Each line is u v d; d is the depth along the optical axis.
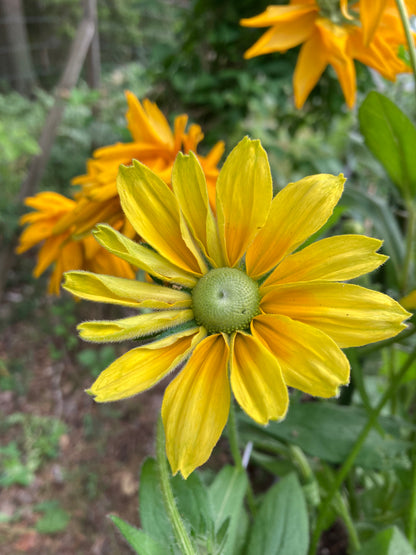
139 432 0.47
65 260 0.17
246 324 0.12
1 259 0.58
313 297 0.11
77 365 0.53
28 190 0.59
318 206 0.11
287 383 0.10
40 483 0.44
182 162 0.12
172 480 0.15
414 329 0.15
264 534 0.17
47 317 0.59
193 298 0.12
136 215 0.12
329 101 0.47
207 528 0.14
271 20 0.18
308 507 0.22
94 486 0.43
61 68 0.99
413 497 0.16
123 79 0.83
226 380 0.11
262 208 0.11
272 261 0.12
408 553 0.15
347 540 0.30
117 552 0.38
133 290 0.11
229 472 0.17
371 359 0.25
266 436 0.21
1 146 0.59
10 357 0.54
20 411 0.49
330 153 0.50
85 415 0.49
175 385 0.11
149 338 0.12
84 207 0.16
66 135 0.71
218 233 0.12
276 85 0.47
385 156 0.19
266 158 0.11
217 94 0.47
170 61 0.49
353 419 0.18
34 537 0.40
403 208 0.28
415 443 0.17
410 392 0.25
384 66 0.17
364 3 0.15
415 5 0.16
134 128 0.17
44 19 0.94
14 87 0.93
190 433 0.10
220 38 0.45
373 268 0.11
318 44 0.18
